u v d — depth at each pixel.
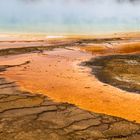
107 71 16.45
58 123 9.91
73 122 9.99
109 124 9.92
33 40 28.39
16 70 16.23
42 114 10.52
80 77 14.99
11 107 11.05
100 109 11.03
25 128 9.58
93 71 16.38
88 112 10.74
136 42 27.34
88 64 18.09
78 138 9.06
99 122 10.04
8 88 13.05
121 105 11.41
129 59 19.84
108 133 9.38
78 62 18.62
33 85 13.52
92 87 13.39
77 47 24.39
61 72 15.91
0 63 17.97
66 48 23.89
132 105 11.44
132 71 16.69
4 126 9.67
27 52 21.94
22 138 9.02
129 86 13.77
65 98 12.02
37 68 16.75
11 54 21.08
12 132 9.34
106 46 25.17
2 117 10.26
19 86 13.34
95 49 23.80
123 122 10.09
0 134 9.21
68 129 9.56
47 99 11.87
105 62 18.78
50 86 13.41
